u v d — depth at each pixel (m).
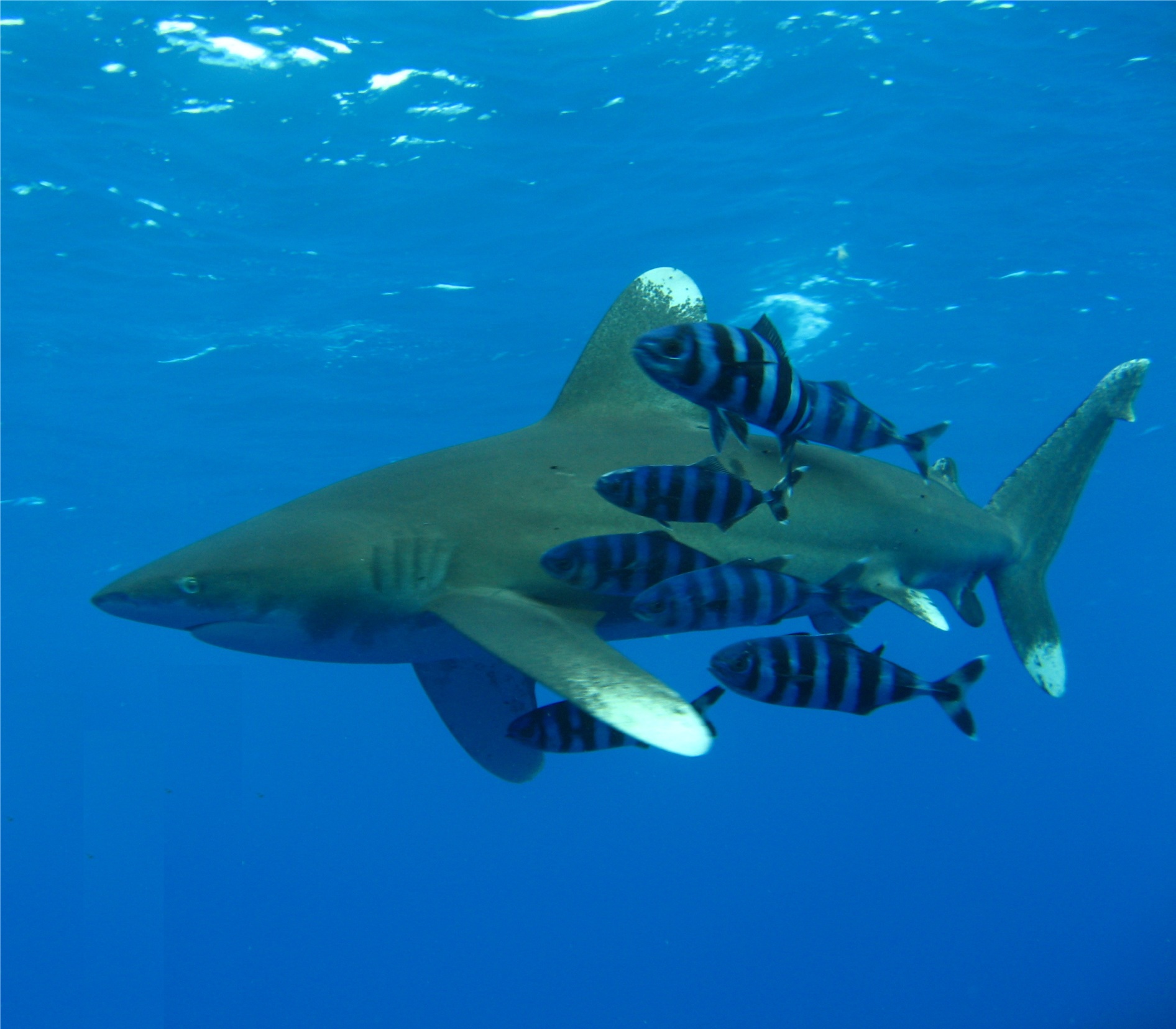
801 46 12.98
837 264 16.75
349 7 11.73
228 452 22.20
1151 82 13.80
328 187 14.45
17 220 14.27
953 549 4.92
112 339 17.22
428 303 17.06
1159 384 22.19
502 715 4.80
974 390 21.84
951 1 12.41
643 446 4.14
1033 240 16.62
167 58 12.15
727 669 3.03
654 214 15.63
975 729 3.23
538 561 3.64
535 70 13.09
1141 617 60.31
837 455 4.65
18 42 11.67
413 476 3.90
